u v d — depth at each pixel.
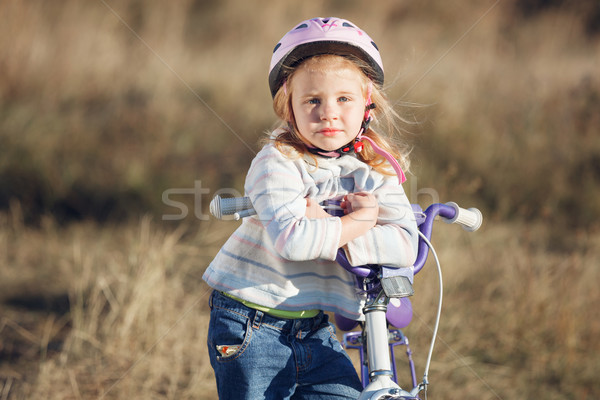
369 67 5.64
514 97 22.52
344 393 5.66
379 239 5.30
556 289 13.23
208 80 24.05
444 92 21.83
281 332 5.70
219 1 33.28
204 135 20.72
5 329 12.50
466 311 12.91
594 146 20.27
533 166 19.41
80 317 12.23
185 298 13.52
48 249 15.80
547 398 10.95
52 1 26.62
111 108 21.64
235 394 5.63
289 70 5.53
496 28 30.86
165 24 29.62
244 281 5.71
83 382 10.73
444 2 34.44
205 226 17.22
